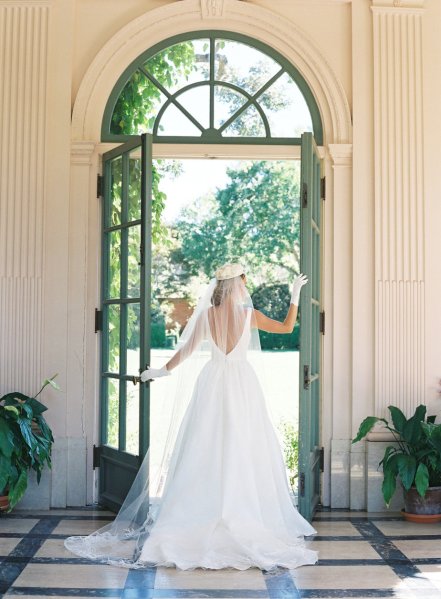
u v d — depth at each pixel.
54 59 5.35
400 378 5.26
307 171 4.70
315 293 5.07
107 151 5.33
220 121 5.43
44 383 5.06
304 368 4.67
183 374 4.41
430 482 4.93
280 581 3.65
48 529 4.61
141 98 5.42
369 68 5.38
